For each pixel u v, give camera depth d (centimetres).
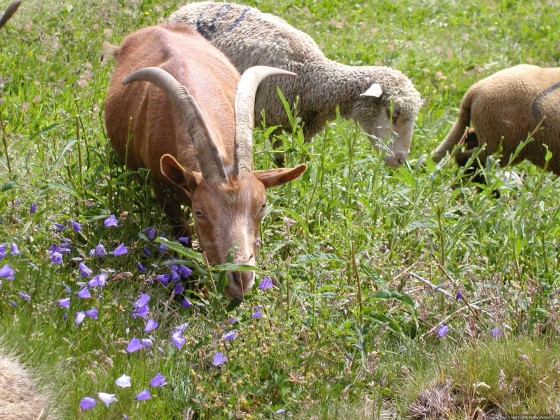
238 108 531
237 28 833
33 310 496
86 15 1108
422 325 565
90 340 489
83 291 470
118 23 1105
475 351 511
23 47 980
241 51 822
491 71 1266
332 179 666
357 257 553
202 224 513
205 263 475
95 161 676
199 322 527
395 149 841
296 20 1266
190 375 475
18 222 567
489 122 849
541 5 1686
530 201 674
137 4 1158
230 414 452
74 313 505
